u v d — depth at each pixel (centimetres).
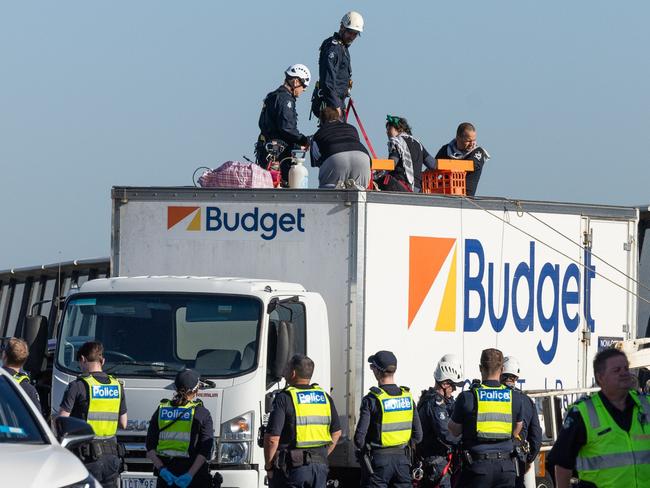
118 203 5050
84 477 2709
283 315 4594
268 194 4903
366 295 4772
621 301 5747
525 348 5303
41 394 5606
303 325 4625
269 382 4447
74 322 4616
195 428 4100
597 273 5638
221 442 4356
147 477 4384
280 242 4878
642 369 5719
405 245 4884
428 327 4944
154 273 5009
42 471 2606
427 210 4959
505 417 4147
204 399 4381
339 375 4778
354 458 4744
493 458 4138
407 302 4878
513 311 5259
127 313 4562
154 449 4119
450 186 5806
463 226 5078
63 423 2983
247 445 4356
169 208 5000
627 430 2770
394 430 4291
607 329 5678
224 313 4484
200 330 4494
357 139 5425
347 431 4750
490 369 4191
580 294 5553
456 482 4200
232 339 4456
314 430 4078
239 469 4344
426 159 5816
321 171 5400
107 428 4175
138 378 4462
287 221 4875
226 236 4944
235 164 5228
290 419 4050
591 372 5591
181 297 4547
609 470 2764
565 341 5481
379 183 5831
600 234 5656
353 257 4766
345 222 4794
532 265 5347
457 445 4284
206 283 4553
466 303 5075
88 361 4216
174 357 4491
